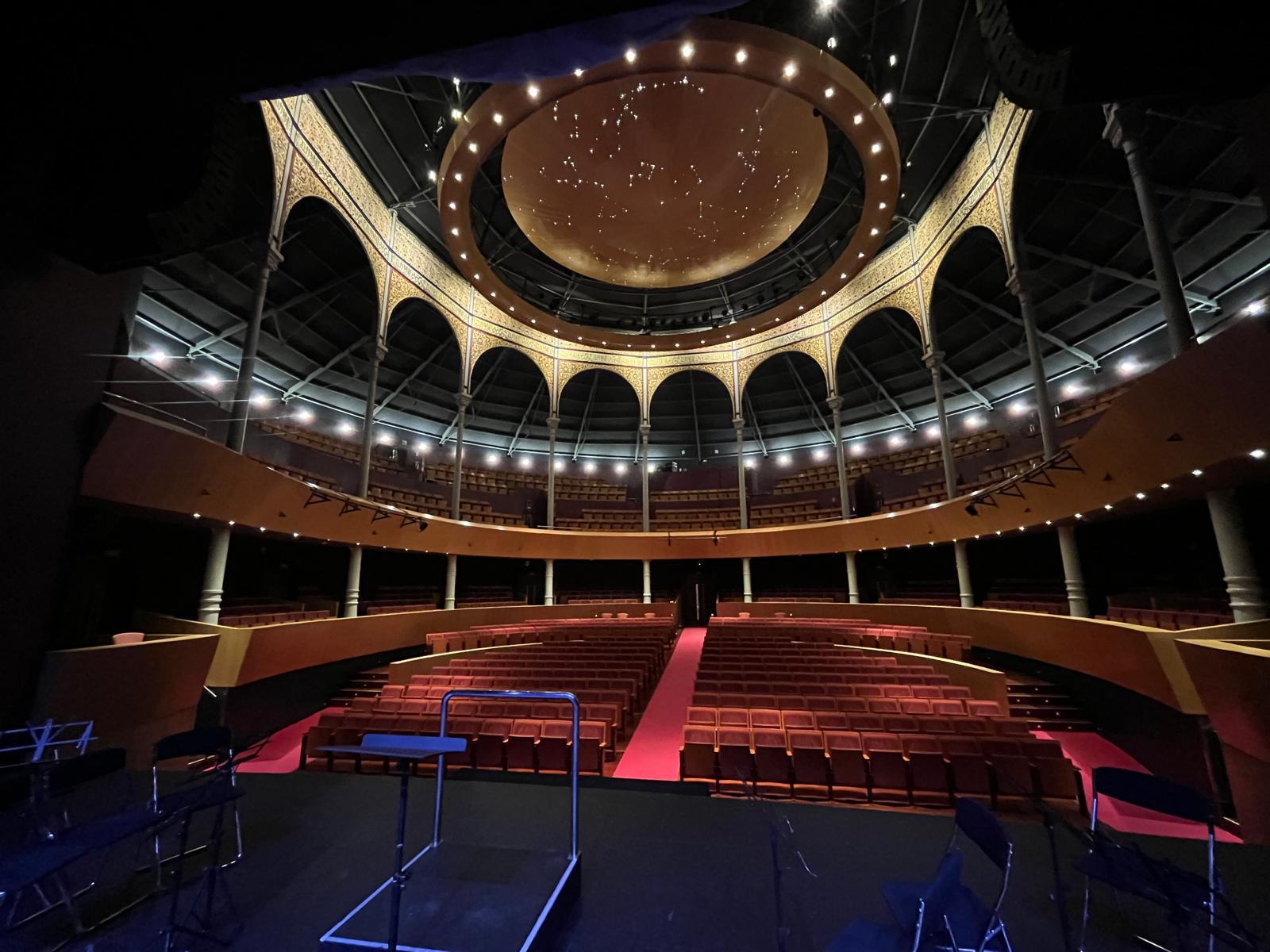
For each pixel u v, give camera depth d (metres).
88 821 4.09
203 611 11.05
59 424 5.27
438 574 23.34
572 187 14.89
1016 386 21.64
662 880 3.48
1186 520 13.68
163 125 2.44
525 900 2.93
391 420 24.75
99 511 8.65
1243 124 2.42
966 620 15.20
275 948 2.77
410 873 3.00
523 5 1.63
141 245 2.91
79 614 9.34
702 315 24.42
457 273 20.64
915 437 25.53
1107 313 17.22
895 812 4.46
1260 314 5.16
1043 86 2.23
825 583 25.50
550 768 8.13
